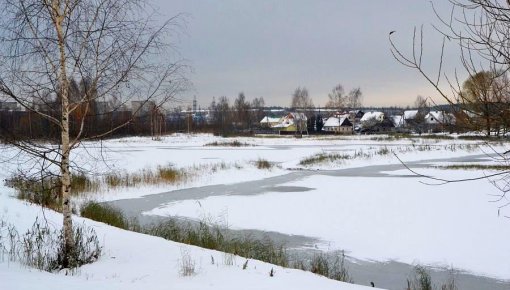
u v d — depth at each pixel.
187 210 17.12
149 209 17.39
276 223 14.70
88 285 5.54
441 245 11.70
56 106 7.36
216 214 16.27
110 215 14.34
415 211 15.84
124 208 17.58
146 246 9.17
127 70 7.27
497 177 22.62
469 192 19.06
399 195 19.06
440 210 15.85
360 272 9.76
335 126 98.56
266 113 131.12
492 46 3.54
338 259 10.70
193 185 23.38
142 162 32.62
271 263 9.13
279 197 19.61
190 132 82.00
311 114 96.69
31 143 7.14
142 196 20.30
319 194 20.11
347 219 15.02
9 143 6.88
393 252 11.23
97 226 11.52
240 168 28.59
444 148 41.50
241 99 107.38
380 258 10.77
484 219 14.30
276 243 12.17
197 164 31.17
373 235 12.90
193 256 8.38
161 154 40.72
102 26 7.17
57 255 7.34
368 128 93.25
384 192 19.97
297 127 85.50
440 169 28.16
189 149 48.81
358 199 18.52
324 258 10.77
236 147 52.94
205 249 9.38
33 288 5.00
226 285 6.31
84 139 7.47
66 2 6.98
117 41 7.25
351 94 97.75
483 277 9.38
